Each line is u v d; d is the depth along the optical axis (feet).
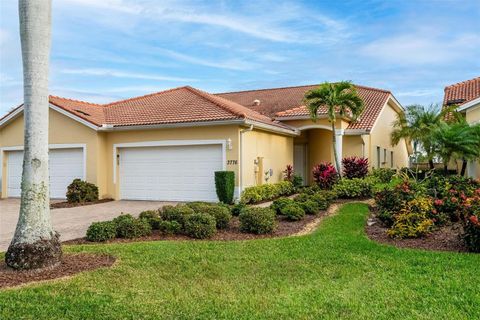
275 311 18.24
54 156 68.08
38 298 19.29
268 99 93.30
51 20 24.57
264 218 36.27
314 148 84.17
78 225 42.01
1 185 72.49
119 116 67.82
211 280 22.68
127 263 25.34
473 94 76.07
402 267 24.50
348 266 24.99
